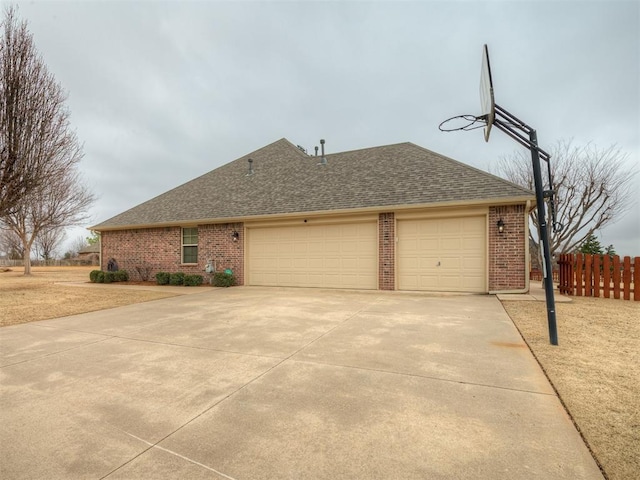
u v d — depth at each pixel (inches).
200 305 323.9
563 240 579.5
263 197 530.3
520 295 355.6
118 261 619.8
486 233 377.4
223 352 174.2
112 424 102.4
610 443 89.0
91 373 146.6
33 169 423.2
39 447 90.2
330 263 453.4
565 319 244.8
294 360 159.6
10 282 615.8
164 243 570.3
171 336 208.5
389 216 415.2
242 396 121.0
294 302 333.4
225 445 90.2
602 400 115.0
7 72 395.2
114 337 208.5
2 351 181.3
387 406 111.3
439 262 399.5
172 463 82.4
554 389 124.0
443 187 407.5
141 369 150.7
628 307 295.0
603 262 351.9
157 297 385.7
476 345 180.5
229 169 683.4
